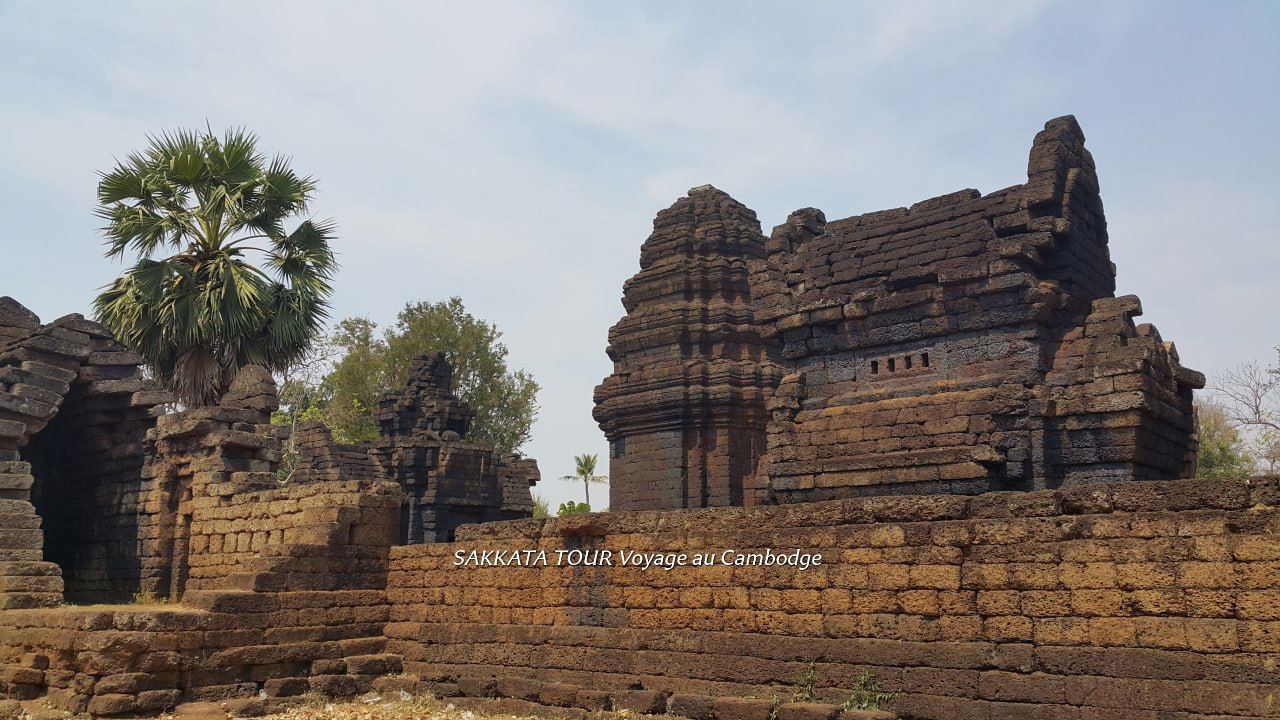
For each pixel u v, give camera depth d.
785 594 13.80
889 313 18.97
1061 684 11.26
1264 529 10.48
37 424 21.06
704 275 31.72
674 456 30.55
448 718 15.03
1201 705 10.35
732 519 14.70
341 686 17.34
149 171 31.02
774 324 20.45
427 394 40.84
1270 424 34.34
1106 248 19.73
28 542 19.34
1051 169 17.92
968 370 18.02
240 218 30.75
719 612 14.44
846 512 13.59
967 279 17.98
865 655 12.84
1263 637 10.20
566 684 15.41
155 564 22.53
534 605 16.77
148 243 30.12
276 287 31.19
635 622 15.36
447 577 18.20
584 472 76.38
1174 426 17.86
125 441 24.41
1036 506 12.09
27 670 15.76
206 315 28.95
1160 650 10.77
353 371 59.97
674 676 14.59
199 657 15.95
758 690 13.64
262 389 22.91
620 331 32.62
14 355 22.48
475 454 39.25
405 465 38.22
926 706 12.19
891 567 12.90
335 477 36.72
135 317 29.17
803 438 19.16
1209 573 10.63
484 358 62.09
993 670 11.84
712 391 30.45
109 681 14.85
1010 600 11.90
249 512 20.47
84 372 23.38
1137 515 11.28
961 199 18.84
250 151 31.95
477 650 17.27
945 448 17.31
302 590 17.83
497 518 39.78
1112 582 11.22
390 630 18.77
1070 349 17.48
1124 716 10.79
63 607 18.08
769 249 21.58
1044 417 16.73
